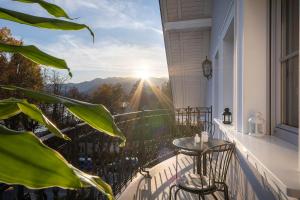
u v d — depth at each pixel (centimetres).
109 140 315
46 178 32
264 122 206
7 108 49
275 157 141
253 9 214
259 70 213
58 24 48
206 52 809
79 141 232
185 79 915
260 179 178
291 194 97
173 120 648
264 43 212
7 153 32
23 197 133
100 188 40
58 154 34
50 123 49
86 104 46
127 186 350
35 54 52
